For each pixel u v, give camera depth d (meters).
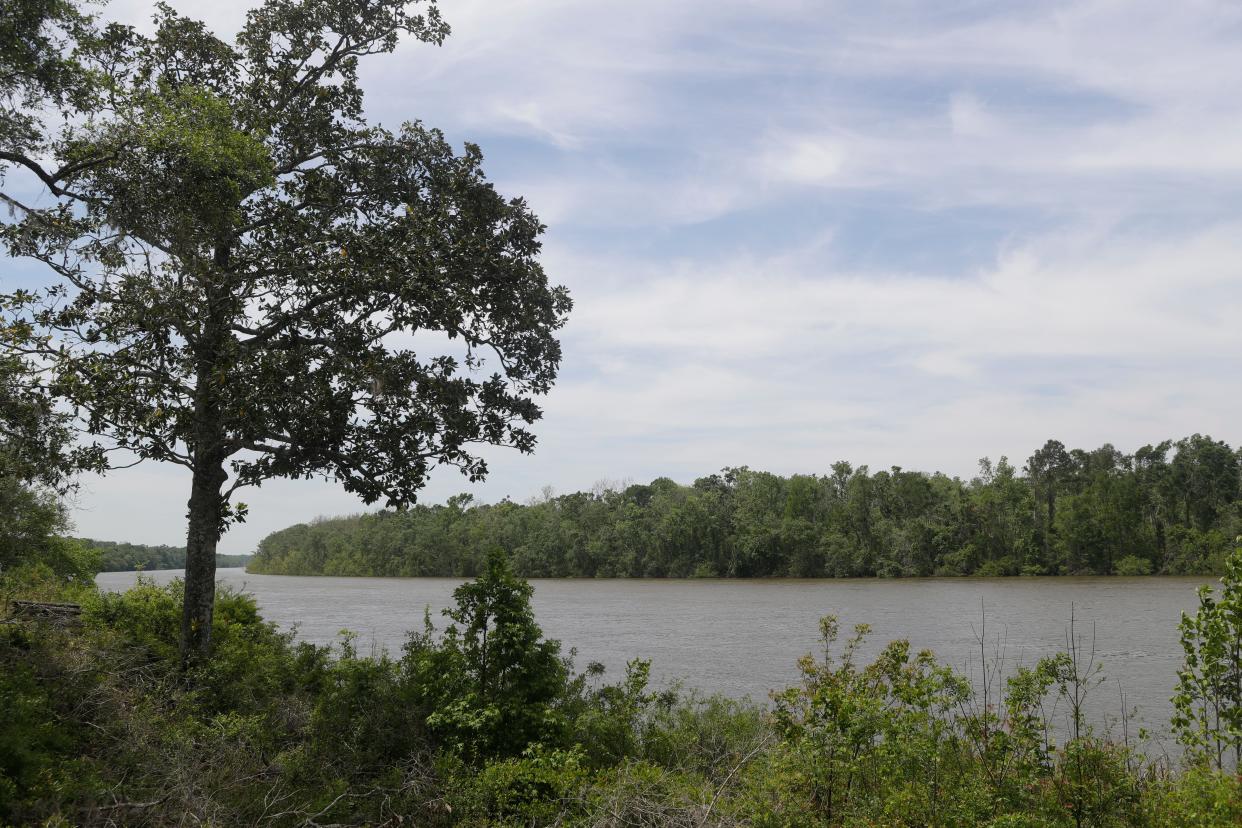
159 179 12.42
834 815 8.57
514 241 16.55
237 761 10.63
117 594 18.00
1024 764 8.44
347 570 138.12
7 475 13.61
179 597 17.83
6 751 8.98
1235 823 7.30
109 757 10.09
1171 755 11.52
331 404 14.21
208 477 14.74
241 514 14.96
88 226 12.93
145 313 12.74
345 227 14.65
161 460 13.91
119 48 14.62
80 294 13.29
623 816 9.12
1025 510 100.50
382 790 10.55
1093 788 8.16
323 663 15.13
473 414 15.79
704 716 14.36
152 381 13.30
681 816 9.09
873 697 9.55
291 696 13.80
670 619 49.72
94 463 13.42
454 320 14.52
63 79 12.77
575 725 12.75
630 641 37.34
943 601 62.59
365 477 15.06
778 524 107.44
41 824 8.04
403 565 129.50
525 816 9.91
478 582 12.89
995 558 98.75
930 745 8.75
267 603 64.19
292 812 9.42
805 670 10.33
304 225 14.40
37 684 11.46
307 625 41.69
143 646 14.41
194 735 11.22
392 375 14.57
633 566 112.50
